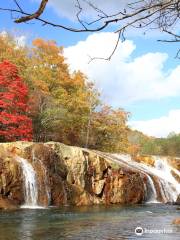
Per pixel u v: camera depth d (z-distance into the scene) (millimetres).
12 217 19875
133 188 34156
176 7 3176
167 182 38750
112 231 15539
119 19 3146
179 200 34812
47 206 27562
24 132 35438
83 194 30750
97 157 33031
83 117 53312
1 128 36906
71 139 52906
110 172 33312
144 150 95750
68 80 56094
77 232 15219
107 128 56219
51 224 17438
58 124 47594
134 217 20922
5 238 13781
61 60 56625
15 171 26594
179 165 45875
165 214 23000
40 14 2914
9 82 36344
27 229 15836
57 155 30734
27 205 26766
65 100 52500
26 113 41438
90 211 24266
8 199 25703
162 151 104375
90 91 55469
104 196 32281
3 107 35906
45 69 54875
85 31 3133
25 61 53625
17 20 2924
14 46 56125
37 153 29078
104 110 56812
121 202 33062
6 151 27781
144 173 36969
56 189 29109
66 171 30906
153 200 36188
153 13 3150
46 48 56719
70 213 22594
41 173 28438
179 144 105688
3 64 36375
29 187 27266
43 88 49750
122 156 41969
